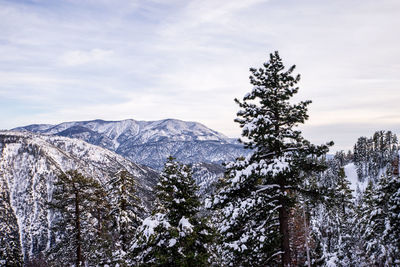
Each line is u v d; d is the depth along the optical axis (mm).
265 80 12602
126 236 22672
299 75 12445
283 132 12297
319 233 37750
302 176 12133
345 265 35781
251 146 12836
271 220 12344
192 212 13336
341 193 37219
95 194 24250
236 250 11203
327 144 11539
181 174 13547
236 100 13055
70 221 22594
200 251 12930
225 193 11969
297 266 23266
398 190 19312
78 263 21812
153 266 11875
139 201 24734
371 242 31500
